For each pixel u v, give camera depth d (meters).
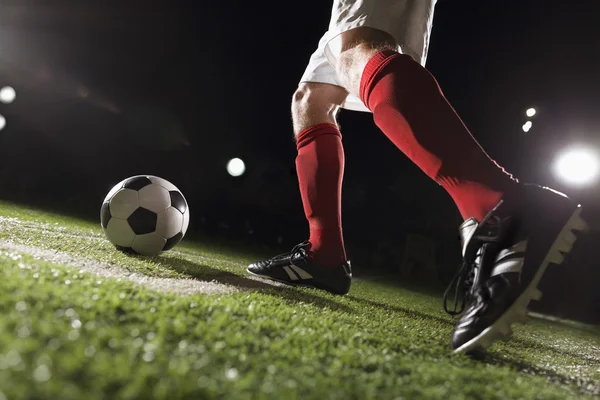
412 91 1.75
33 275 1.41
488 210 1.68
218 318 1.31
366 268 9.57
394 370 1.18
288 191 15.37
